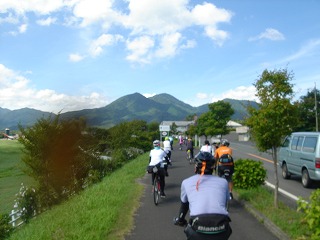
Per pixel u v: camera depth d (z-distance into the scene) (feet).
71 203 36.29
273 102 29.04
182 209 14.47
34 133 53.93
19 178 116.88
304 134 48.80
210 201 13.44
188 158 92.17
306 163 45.68
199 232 12.97
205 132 178.70
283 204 31.17
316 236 19.15
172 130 427.74
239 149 145.38
